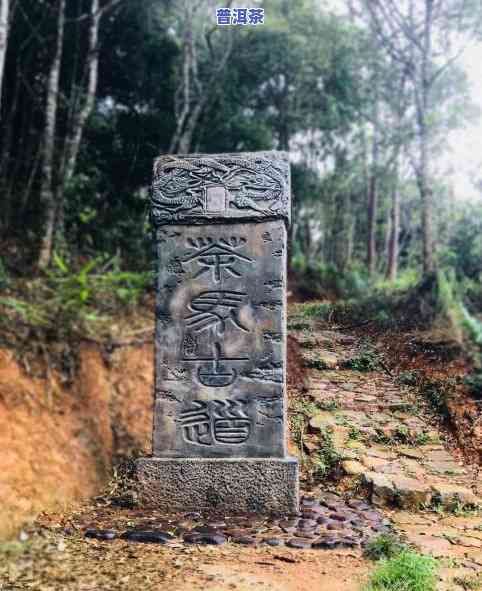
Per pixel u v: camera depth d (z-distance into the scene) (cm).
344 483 548
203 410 476
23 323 580
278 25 1467
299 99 1747
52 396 539
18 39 1102
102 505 472
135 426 604
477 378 762
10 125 1020
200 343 483
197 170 500
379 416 702
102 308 771
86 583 315
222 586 314
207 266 492
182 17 1356
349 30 1602
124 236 1141
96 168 1185
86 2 1181
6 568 335
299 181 1811
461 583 337
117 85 1348
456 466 598
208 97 1391
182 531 407
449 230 1633
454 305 936
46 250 820
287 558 361
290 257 1603
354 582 331
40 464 472
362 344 928
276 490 455
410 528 453
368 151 2094
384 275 2072
